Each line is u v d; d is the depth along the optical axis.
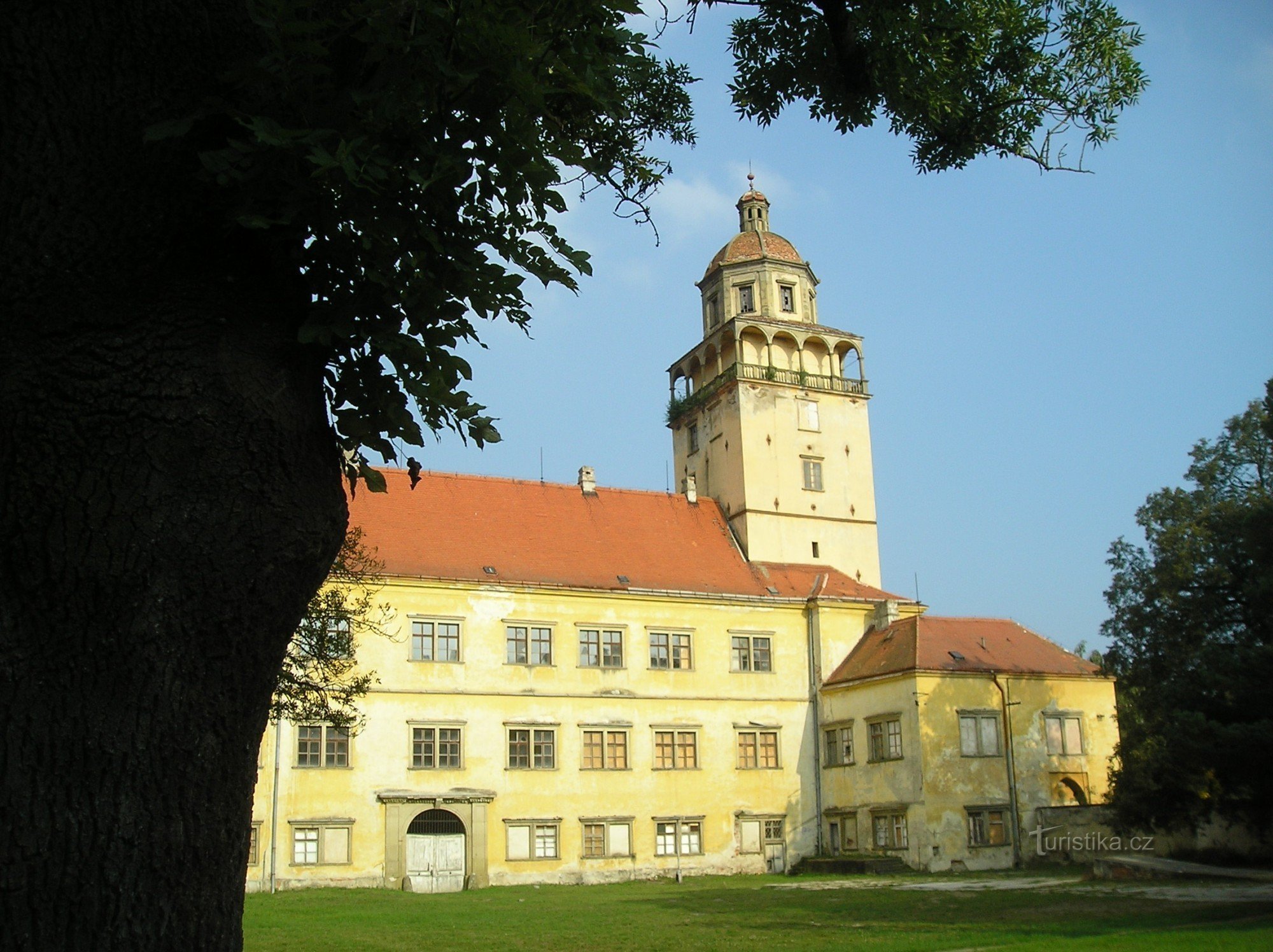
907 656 48.22
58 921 4.79
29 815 4.82
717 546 55.94
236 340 5.57
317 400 6.09
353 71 6.28
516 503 53.19
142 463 5.19
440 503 51.22
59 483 5.07
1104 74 12.57
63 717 4.95
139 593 5.11
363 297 6.34
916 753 46.25
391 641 45.75
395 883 43.22
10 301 5.16
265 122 5.46
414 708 45.41
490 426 7.18
